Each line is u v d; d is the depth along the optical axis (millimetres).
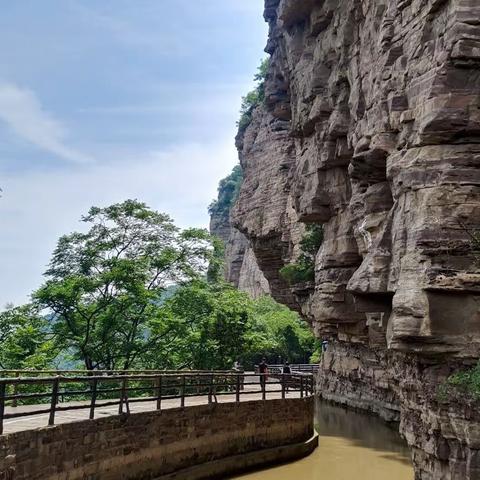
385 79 20250
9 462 12031
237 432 21531
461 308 15844
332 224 30938
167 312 31078
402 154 18484
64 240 31000
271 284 51531
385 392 34500
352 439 28469
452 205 16250
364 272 20422
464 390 15406
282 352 71812
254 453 22125
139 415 17188
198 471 19281
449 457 16406
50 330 30594
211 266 35219
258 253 51344
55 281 30266
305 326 77062
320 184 31031
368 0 23594
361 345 35500
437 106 16625
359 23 25578
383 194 22156
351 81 25922
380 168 21562
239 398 22844
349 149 27859
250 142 55344
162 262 32562
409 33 19188
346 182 29859
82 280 29094
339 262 29609
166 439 18219
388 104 19953
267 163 51125
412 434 18391
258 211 50656
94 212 32000
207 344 31703
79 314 29547
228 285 37469
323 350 46656
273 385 33469
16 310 29406
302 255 39688
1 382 12008
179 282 33594
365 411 37219
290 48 35625
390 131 20031
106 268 30891
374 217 22219
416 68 18344
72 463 14359
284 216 47594
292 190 39469
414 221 16875
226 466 20656
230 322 32812
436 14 17781
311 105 31531
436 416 16406
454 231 16094
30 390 24281
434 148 16938
